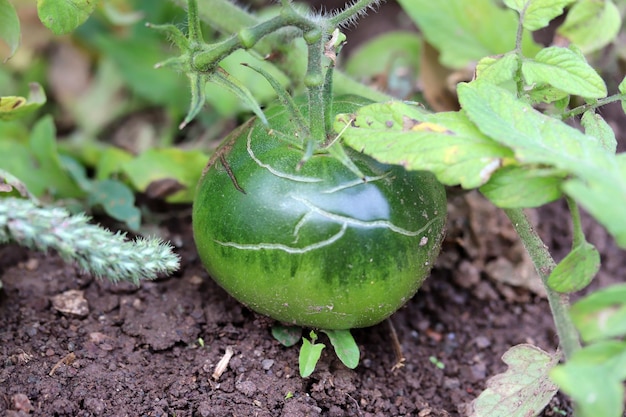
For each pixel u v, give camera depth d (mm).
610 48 515
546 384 382
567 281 360
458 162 352
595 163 340
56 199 481
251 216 379
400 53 554
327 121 378
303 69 460
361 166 379
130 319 432
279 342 421
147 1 555
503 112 358
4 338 417
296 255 375
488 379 415
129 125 562
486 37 501
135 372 411
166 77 547
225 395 404
